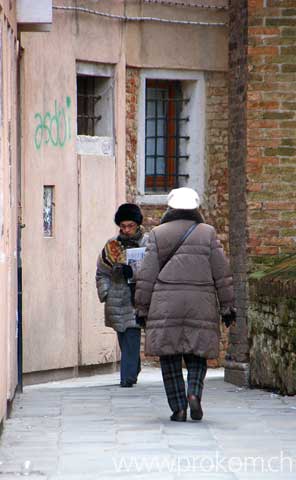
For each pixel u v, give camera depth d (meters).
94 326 29.78
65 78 28.88
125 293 25.39
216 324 19.16
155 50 31.25
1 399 17.61
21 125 27.36
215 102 32.09
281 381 23.62
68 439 17.61
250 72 25.64
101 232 30.02
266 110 25.69
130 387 25.28
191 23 31.61
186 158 32.12
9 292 20.08
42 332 28.17
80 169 29.41
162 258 19.17
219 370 31.88
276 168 25.69
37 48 27.94
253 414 20.36
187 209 19.39
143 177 31.47
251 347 25.45
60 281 28.77
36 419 19.84
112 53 30.34
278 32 25.66
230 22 26.56
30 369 27.72
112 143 30.61
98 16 29.86
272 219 25.67
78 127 30.53
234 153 26.30
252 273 25.61
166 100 32.03
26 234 27.67
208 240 19.23
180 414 19.36
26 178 27.64
